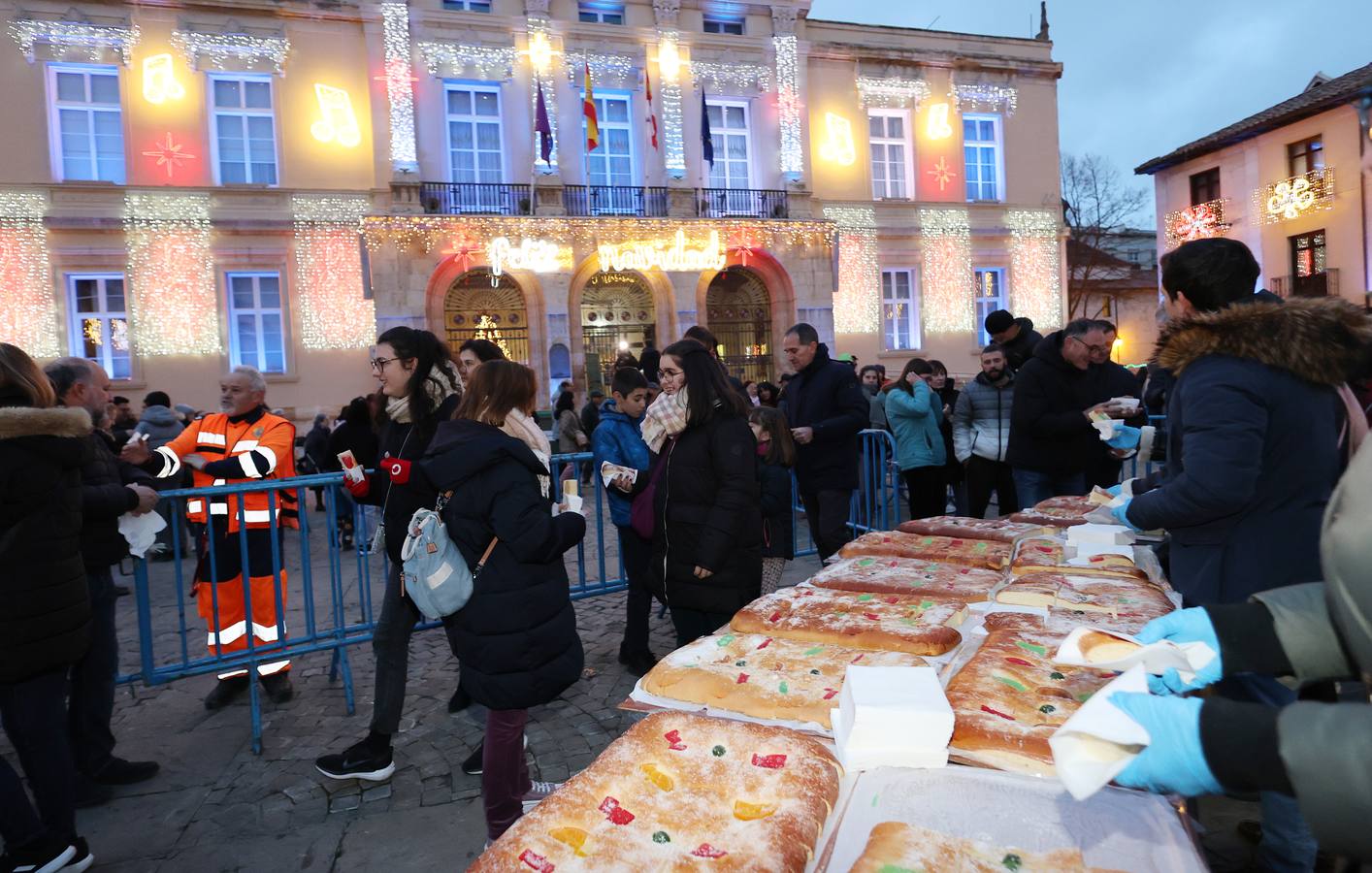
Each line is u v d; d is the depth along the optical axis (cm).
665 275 1983
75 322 1644
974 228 2242
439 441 257
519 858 128
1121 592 232
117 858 279
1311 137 2103
